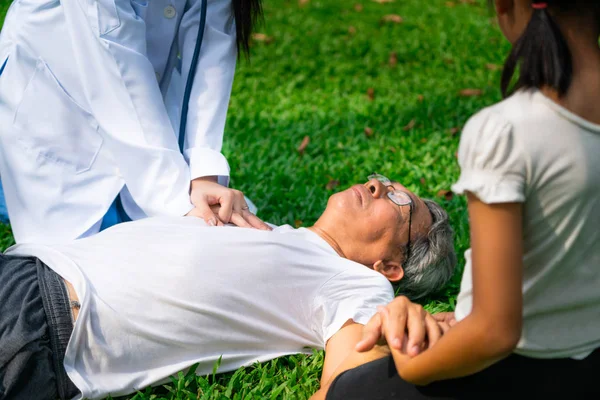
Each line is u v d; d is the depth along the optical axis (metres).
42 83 3.05
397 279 3.04
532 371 1.78
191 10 3.17
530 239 1.64
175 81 3.29
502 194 1.55
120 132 2.93
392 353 1.88
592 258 1.67
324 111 5.61
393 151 4.86
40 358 2.42
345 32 7.50
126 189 3.11
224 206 2.85
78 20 2.94
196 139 3.07
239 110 5.64
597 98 1.61
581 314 1.73
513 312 1.57
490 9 1.78
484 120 1.60
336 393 2.06
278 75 6.39
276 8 8.25
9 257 2.69
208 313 2.55
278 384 2.63
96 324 2.49
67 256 2.63
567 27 1.61
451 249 3.14
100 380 2.50
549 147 1.57
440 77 6.42
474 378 1.82
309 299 2.69
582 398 1.79
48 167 3.01
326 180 4.41
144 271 2.56
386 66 6.68
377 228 2.96
